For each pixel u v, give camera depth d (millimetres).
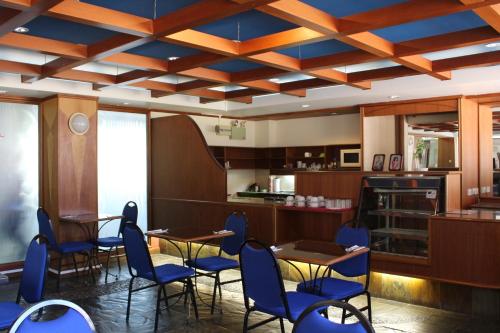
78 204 6395
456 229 4527
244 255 3217
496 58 4512
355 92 6227
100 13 3240
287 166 9289
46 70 5062
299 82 6051
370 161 7062
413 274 4797
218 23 3676
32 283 3246
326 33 3500
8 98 6289
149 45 4387
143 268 4160
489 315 4422
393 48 4258
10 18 3166
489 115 6984
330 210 5652
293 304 3178
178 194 7465
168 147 7648
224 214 6727
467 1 2824
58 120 6180
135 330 4125
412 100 6484
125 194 7582
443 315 4473
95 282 5844
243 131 9227
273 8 2977
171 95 7188
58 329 1923
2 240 6309
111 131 7406
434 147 7383
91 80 5539
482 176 6676
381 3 3205
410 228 5148
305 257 3506
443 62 4859
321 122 8820
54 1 2805
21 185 6469
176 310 4684
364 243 3959
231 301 4977
